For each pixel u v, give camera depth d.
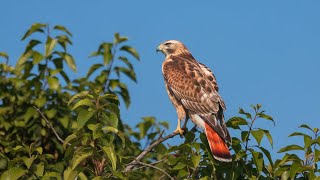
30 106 14.90
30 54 15.20
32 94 14.93
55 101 14.86
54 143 14.41
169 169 11.64
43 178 10.70
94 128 10.40
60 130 14.39
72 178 10.55
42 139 14.39
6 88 14.94
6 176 10.69
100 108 10.74
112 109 10.84
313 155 11.25
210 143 11.66
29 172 10.84
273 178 11.18
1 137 14.09
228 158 11.28
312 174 10.94
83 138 10.65
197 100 14.28
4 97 14.81
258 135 11.13
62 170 13.22
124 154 14.15
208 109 13.97
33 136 14.32
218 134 11.75
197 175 11.38
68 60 15.17
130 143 10.76
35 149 11.11
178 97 14.73
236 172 11.24
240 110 11.39
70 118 14.48
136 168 11.26
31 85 14.91
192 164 11.19
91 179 10.59
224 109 13.95
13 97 14.80
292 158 11.23
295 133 11.20
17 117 14.58
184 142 11.68
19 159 10.81
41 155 10.99
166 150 11.57
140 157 11.45
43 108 14.54
